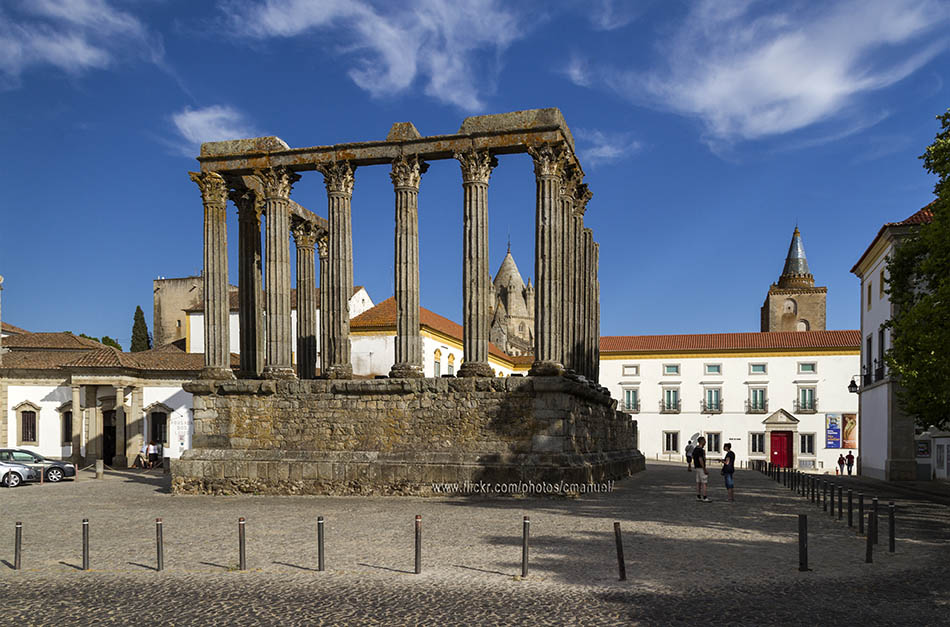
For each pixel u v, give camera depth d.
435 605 10.41
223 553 14.44
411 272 26.33
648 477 35.75
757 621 9.59
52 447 45.34
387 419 25.36
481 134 25.62
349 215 27.73
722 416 69.12
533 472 23.38
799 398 67.56
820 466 66.38
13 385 45.84
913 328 22.77
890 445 37.09
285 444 26.23
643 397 71.06
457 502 22.50
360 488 24.80
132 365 44.47
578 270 31.12
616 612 10.01
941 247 21.94
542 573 12.29
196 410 27.19
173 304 69.50
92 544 15.77
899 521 18.72
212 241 28.34
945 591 11.09
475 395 24.55
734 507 21.53
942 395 22.09
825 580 11.76
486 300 25.69
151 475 37.78
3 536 17.34
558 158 25.11
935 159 22.88
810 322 90.69
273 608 10.44
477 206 25.78
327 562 13.34
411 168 26.58
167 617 10.14
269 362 27.45
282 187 28.11
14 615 10.39
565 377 24.16
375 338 49.53
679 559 13.37
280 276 27.84
